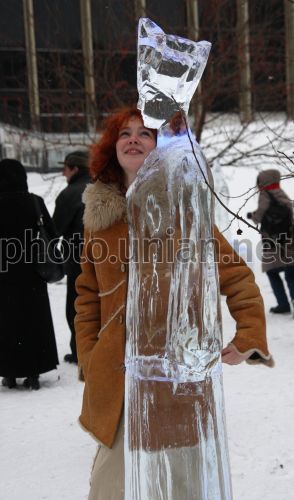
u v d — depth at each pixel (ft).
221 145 51.13
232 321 27.68
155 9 49.26
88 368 9.81
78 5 56.80
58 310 32.07
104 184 10.05
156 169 8.67
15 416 17.89
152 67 8.75
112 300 9.71
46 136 54.70
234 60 44.91
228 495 8.89
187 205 8.61
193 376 8.66
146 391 8.74
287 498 12.60
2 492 13.39
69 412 18.07
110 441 9.50
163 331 8.68
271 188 27.02
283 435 15.66
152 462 8.71
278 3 53.21
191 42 8.78
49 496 13.12
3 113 60.64
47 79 48.93
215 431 8.80
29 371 20.13
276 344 24.45
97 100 46.70
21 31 64.44
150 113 8.84
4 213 20.08
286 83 48.49
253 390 19.16
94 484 9.67
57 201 22.72
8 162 20.17
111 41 46.88
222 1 45.27
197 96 42.27
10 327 20.20
